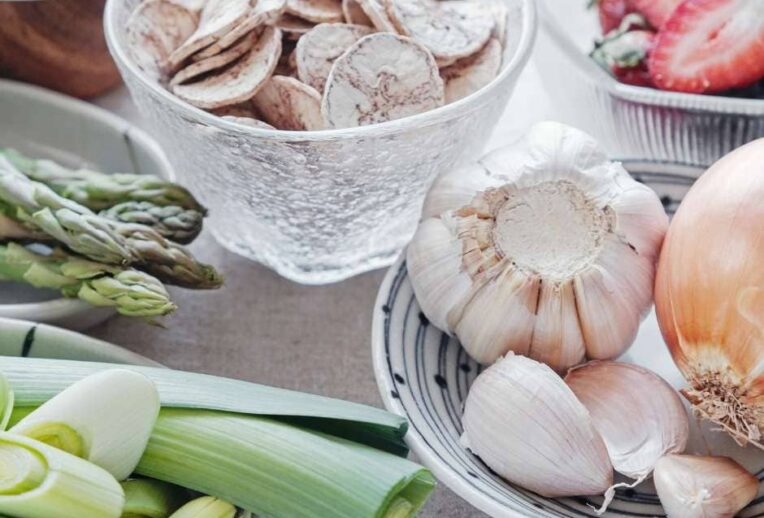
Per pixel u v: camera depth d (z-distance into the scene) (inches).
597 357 14.5
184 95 15.0
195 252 16.7
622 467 13.8
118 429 12.8
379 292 14.7
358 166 14.7
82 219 14.8
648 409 14.1
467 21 15.7
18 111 17.4
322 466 12.9
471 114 14.9
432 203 14.7
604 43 16.6
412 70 14.8
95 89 18.5
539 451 13.5
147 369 13.5
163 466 13.2
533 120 18.1
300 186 14.9
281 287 16.4
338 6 15.6
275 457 13.0
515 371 13.8
